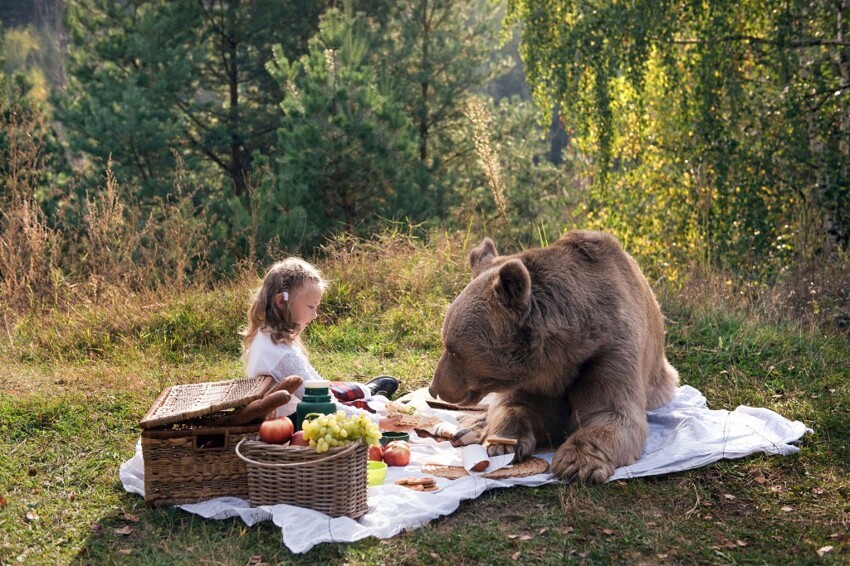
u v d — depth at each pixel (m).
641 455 4.35
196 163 14.81
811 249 9.12
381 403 4.80
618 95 11.12
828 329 7.30
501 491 3.97
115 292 8.05
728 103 9.93
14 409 5.26
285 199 12.41
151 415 3.75
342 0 17.09
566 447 4.16
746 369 6.12
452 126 17.31
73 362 6.93
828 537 3.52
